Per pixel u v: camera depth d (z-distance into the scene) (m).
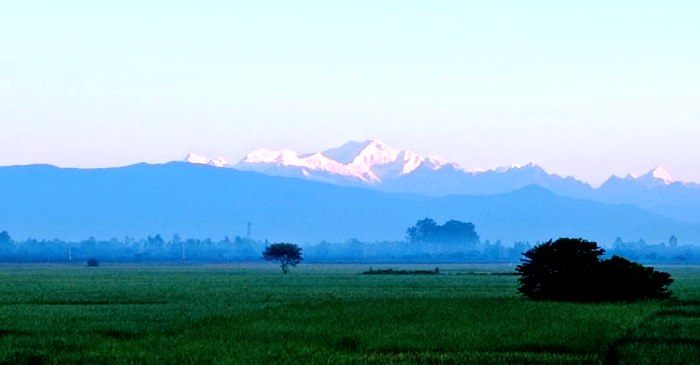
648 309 89.75
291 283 165.25
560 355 57.59
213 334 67.56
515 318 78.56
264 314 82.75
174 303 104.50
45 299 111.25
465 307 90.94
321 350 59.50
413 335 66.25
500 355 57.44
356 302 99.56
